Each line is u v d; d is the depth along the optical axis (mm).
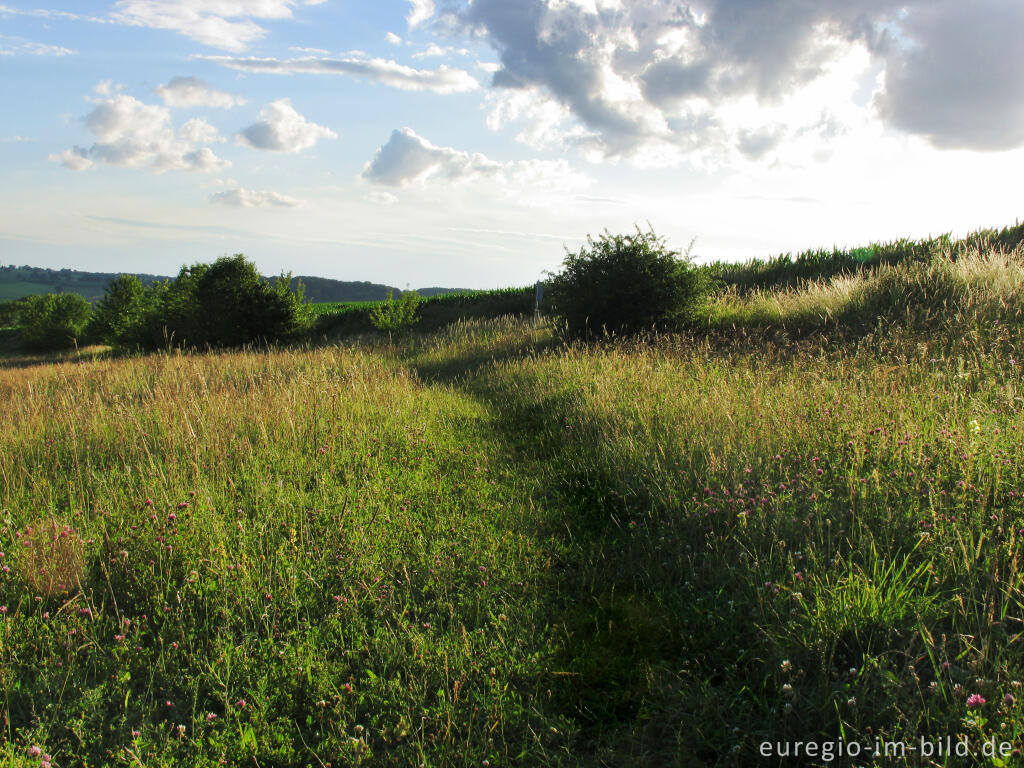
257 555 4066
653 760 2445
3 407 8680
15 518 4680
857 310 11328
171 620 3400
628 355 10922
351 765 2404
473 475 5852
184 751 2521
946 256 13766
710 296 14438
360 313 34906
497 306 28406
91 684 2920
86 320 51469
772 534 3762
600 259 14195
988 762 2064
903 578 3207
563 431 7211
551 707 2766
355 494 5199
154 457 5898
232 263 25875
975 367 6691
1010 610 2873
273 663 3035
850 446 4766
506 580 3850
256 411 7363
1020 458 4059
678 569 3807
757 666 2861
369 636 3299
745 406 6199
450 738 2490
